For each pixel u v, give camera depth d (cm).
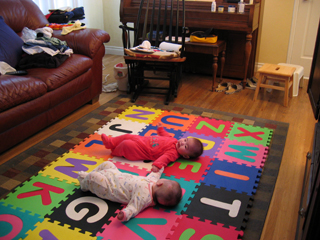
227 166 194
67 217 151
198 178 182
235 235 141
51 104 234
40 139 227
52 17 319
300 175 190
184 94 321
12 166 194
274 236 146
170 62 295
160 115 268
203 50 319
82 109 281
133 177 161
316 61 195
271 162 201
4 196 166
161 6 344
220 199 165
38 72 235
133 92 327
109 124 250
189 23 331
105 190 158
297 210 162
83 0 416
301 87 339
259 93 324
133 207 147
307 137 236
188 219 150
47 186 173
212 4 318
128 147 195
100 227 145
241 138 229
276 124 255
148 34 360
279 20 368
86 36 277
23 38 271
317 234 110
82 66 261
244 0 326
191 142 193
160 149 194
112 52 480
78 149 213
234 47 357
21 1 289
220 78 363
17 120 205
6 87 198
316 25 352
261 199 167
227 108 286
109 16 457
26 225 146
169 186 152
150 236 140
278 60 388
